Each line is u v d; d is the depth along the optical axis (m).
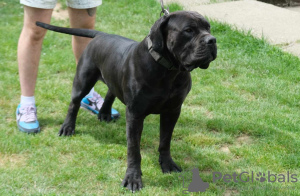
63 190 4.66
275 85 7.32
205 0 12.16
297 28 9.70
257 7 11.27
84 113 6.55
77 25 6.20
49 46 9.39
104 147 5.54
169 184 4.77
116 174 4.94
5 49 9.11
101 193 4.63
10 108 6.66
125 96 4.62
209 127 6.10
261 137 5.79
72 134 5.87
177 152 5.45
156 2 12.25
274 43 9.02
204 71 7.96
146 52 4.36
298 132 5.87
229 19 10.45
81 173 4.93
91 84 5.63
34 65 5.98
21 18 11.26
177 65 4.30
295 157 5.19
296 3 12.65
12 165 5.13
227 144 5.71
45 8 5.57
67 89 7.35
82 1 5.94
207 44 3.96
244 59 8.34
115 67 4.94
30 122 5.94
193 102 6.85
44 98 6.99
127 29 10.36
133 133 4.65
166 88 4.41
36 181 4.79
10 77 7.75
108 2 12.55
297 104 6.71
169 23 4.17
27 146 5.52
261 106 6.65
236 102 6.81
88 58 5.54
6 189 4.62
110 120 6.36
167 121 4.91
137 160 4.72
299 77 7.54
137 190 4.62
